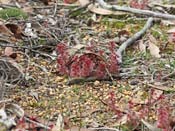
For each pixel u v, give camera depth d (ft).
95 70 17.84
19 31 20.33
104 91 17.24
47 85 17.56
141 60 19.30
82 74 17.74
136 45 20.43
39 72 18.31
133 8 23.08
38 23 21.33
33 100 16.65
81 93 17.10
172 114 15.49
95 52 18.84
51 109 16.21
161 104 15.87
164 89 17.30
